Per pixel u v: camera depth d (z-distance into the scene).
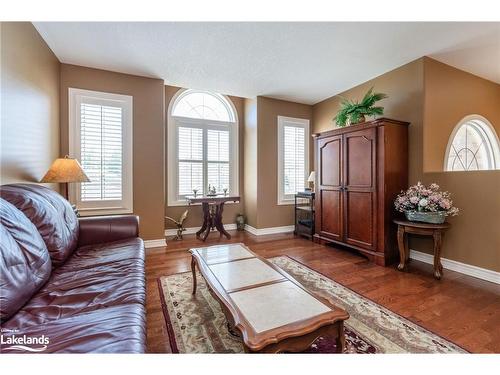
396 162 3.02
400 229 2.78
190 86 4.02
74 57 3.01
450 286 2.37
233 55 3.00
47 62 2.72
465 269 2.67
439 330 1.68
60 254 1.72
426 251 3.03
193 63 3.20
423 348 1.50
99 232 2.28
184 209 4.59
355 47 2.82
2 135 1.89
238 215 5.03
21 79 2.18
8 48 1.98
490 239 2.48
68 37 2.60
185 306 2.00
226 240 4.11
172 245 3.77
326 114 4.72
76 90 3.19
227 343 1.55
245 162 5.04
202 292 2.24
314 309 1.21
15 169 2.09
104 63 3.17
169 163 4.45
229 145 5.00
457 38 2.64
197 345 1.53
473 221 2.61
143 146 3.58
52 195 2.00
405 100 3.21
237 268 1.76
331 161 3.64
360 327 1.72
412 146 3.11
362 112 3.23
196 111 4.76
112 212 3.39
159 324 1.76
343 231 3.45
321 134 3.80
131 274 1.58
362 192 3.17
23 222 1.42
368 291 2.27
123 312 1.16
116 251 2.01
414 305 2.02
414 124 3.10
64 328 1.02
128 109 3.48
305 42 2.71
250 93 4.39
